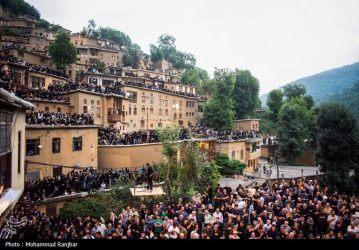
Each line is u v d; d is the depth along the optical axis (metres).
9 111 13.30
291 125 60.53
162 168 27.36
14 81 42.22
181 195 24.98
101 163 34.53
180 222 14.72
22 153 16.28
